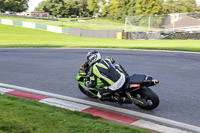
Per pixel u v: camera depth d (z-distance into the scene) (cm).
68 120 610
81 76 890
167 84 1050
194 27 4084
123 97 747
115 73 740
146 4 12762
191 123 666
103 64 760
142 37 3912
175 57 1722
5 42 3581
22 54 2136
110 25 10025
